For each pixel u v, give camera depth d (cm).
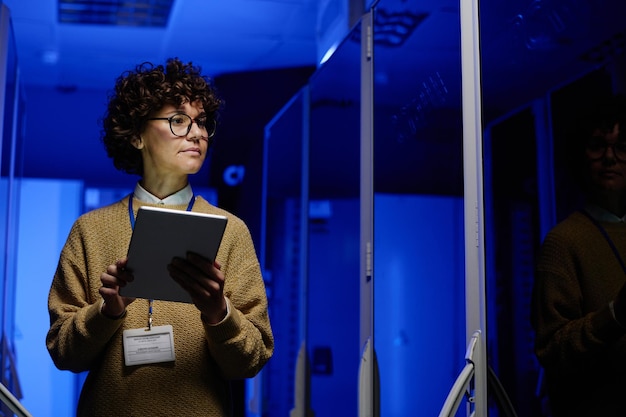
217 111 191
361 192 291
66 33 485
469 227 195
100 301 160
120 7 447
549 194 170
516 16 181
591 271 160
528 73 177
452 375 224
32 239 517
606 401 155
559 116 168
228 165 566
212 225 146
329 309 343
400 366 253
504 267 183
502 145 186
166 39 500
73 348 162
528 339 174
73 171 563
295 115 428
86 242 174
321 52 466
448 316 222
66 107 568
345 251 317
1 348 308
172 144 174
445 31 215
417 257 240
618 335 153
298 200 417
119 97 180
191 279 153
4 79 265
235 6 445
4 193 314
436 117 222
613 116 156
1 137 272
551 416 167
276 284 473
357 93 301
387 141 266
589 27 161
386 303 263
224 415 171
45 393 499
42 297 512
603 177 159
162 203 178
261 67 565
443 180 219
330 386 338
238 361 165
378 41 277
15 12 451
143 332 166
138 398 163
